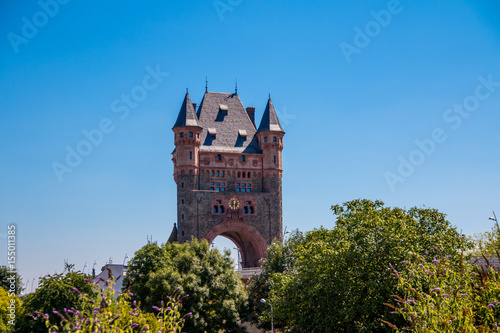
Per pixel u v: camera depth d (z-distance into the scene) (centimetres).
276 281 6931
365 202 6544
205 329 8019
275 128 12375
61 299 7206
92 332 2542
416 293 2689
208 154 12050
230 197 11950
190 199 11694
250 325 9175
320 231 6800
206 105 12638
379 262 5362
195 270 8156
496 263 7231
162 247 8706
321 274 5775
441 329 2541
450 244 5909
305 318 5912
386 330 4991
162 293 7600
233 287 8419
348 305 5397
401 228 5634
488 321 2742
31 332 7169
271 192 12219
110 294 2814
